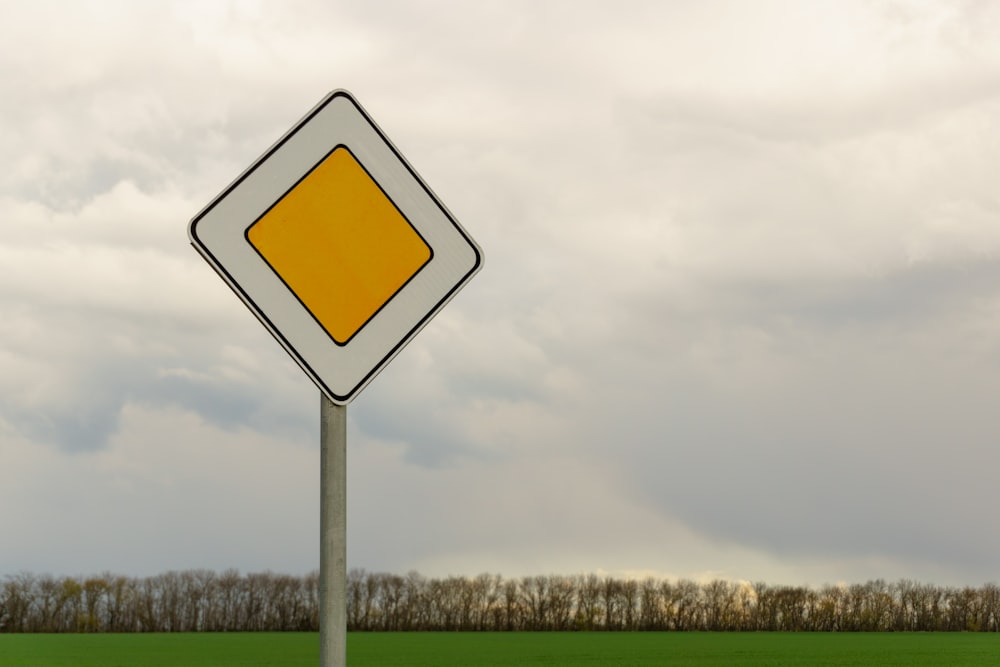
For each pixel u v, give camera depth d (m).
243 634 186.88
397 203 3.27
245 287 3.12
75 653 116.81
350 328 3.18
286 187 3.18
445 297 3.28
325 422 3.13
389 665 93.00
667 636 171.50
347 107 3.26
